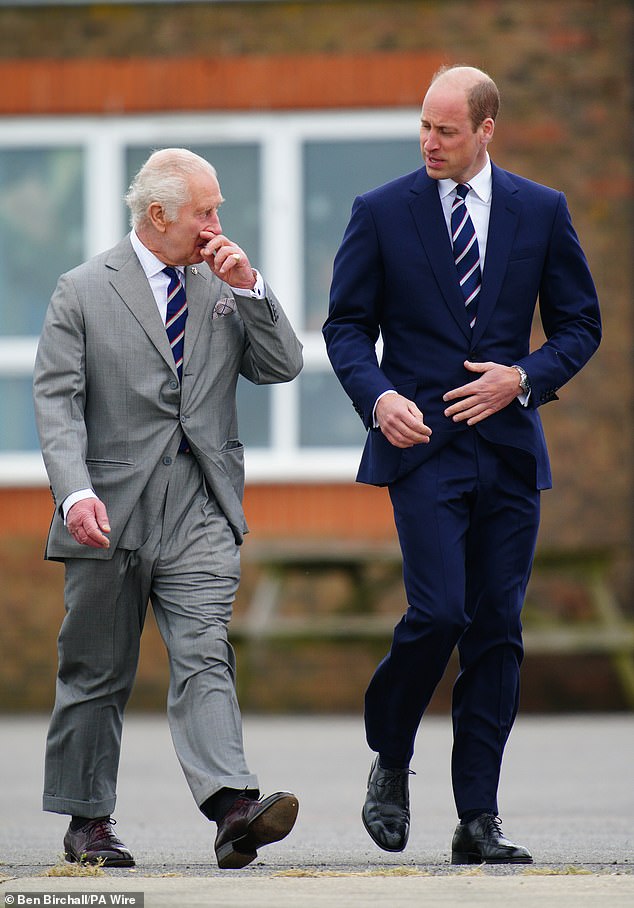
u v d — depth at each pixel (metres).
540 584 42.19
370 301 17.70
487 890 13.75
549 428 42.25
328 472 42.84
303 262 43.34
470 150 17.11
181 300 16.86
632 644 39.78
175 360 16.75
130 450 16.62
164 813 24.30
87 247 43.91
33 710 42.75
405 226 17.47
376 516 42.75
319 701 42.47
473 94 16.98
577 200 42.25
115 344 16.61
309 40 43.09
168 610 16.53
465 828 17.39
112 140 43.69
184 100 43.38
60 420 16.34
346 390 17.41
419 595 16.89
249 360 17.12
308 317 43.41
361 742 34.47
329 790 26.75
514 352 17.44
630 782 27.56
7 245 44.16
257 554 40.44
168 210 16.48
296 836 21.48
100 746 17.16
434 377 17.25
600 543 42.12
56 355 16.56
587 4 42.41
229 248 16.28
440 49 42.66
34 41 43.72
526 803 24.75
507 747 33.09
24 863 17.78
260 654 42.66
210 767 15.73
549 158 42.34
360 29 42.94
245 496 43.03
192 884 14.38
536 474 17.28
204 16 43.31
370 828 17.83
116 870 16.47
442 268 17.33
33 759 31.77
